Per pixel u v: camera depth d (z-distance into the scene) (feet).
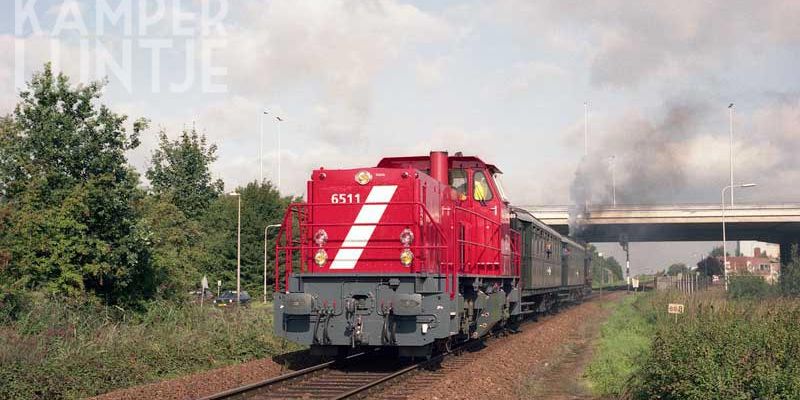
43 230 70.85
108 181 74.79
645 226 234.17
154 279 80.89
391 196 53.36
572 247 148.25
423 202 53.83
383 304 50.19
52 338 55.36
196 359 58.39
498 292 71.36
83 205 71.10
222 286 190.80
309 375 48.91
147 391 44.21
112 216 75.20
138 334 62.44
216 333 67.62
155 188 169.99
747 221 217.36
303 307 49.85
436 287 50.29
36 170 72.95
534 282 91.50
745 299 106.63
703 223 223.10
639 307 122.72
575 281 152.76
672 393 36.14
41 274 69.46
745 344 39.11
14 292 61.16
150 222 83.66
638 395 40.91
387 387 44.88
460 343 66.69
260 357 63.67
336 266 53.72
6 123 73.87
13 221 70.03
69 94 75.51
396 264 52.70
